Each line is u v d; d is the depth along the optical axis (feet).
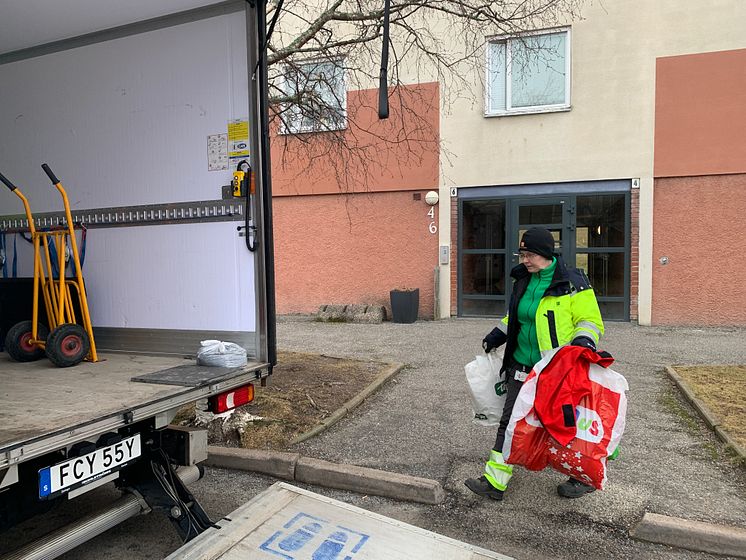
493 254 35.99
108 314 13.17
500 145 35.01
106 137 12.96
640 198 32.91
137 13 11.98
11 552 8.13
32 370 11.28
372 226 38.04
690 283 32.68
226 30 11.50
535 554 10.26
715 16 31.22
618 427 10.46
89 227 13.28
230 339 11.87
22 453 6.79
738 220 31.71
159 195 12.42
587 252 34.27
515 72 34.35
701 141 31.89
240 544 8.71
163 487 9.57
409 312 35.78
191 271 12.17
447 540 9.25
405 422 17.08
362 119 36.50
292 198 39.63
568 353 10.47
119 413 8.14
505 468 11.93
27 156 14.03
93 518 8.98
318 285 39.47
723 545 10.18
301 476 13.58
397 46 33.12
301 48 22.54
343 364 23.85
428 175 36.45
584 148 33.63
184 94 12.00
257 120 11.26
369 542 9.08
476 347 28.07
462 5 21.42
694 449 14.52
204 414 16.11
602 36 32.83
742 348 26.45
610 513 11.55
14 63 13.96
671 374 21.09
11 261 14.52
